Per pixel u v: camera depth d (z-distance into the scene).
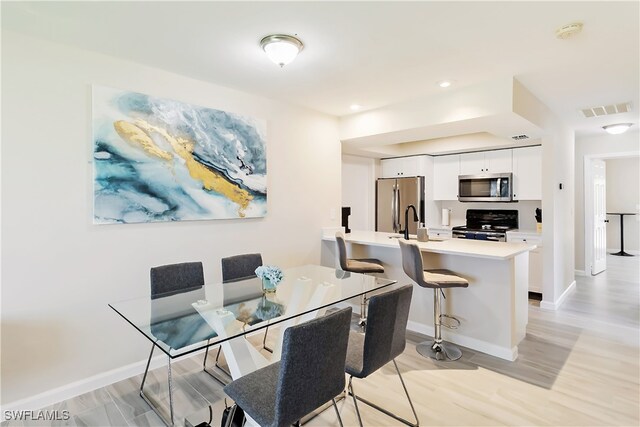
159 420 2.14
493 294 2.96
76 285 2.39
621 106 3.77
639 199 7.94
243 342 2.19
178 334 1.79
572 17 1.96
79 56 2.37
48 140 2.27
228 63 2.61
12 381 2.17
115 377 2.56
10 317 2.16
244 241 3.32
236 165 3.19
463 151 5.41
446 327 3.25
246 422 1.94
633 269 6.44
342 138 4.19
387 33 2.14
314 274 3.02
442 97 3.27
